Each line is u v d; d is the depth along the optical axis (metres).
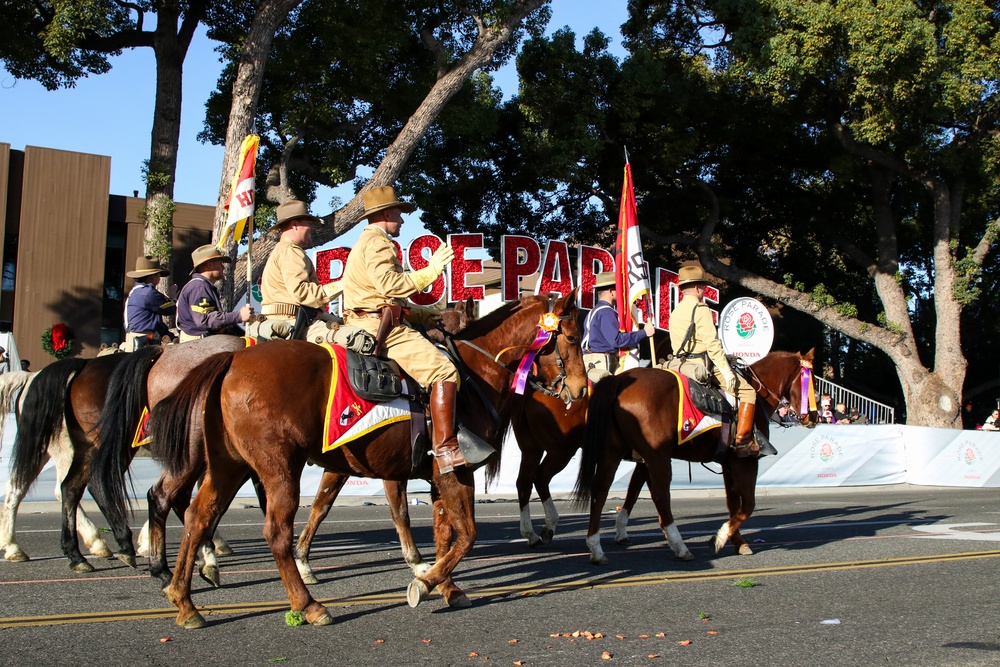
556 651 5.38
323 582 7.52
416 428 6.37
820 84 27.16
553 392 7.48
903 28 23.94
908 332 28.50
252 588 7.17
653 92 27.41
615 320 10.68
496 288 28.58
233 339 7.69
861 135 25.83
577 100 27.66
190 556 5.88
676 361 9.47
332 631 5.78
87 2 18.70
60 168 27.34
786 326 35.81
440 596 6.94
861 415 25.78
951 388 27.39
